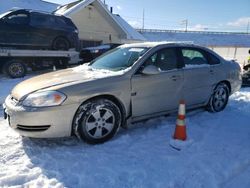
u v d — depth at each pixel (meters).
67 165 3.38
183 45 5.13
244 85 9.55
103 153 3.71
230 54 32.03
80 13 18.12
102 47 13.79
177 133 4.05
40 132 3.62
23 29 10.83
